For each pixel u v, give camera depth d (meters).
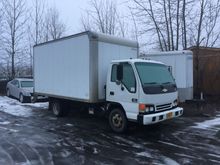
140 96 8.73
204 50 17.36
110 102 9.80
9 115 13.76
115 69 9.63
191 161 6.81
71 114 13.31
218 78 16.17
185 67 14.34
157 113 8.94
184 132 9.75
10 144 8.35
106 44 10.48
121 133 9.57
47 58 13.00
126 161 6.83
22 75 29.52
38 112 14.64
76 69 11.01
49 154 7.39
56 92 12.45
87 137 9.19
